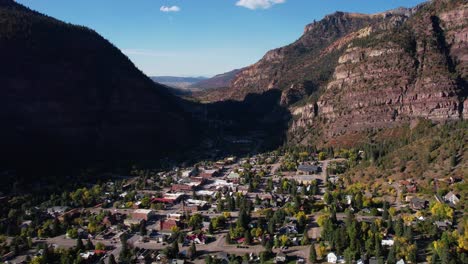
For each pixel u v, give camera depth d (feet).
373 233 486.38
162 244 539.29
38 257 478.18
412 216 548.72
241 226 560.20
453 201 577.02
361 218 581.53
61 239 566.36
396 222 512.22
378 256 444.55
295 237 534.37
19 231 582.35
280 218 582.35
